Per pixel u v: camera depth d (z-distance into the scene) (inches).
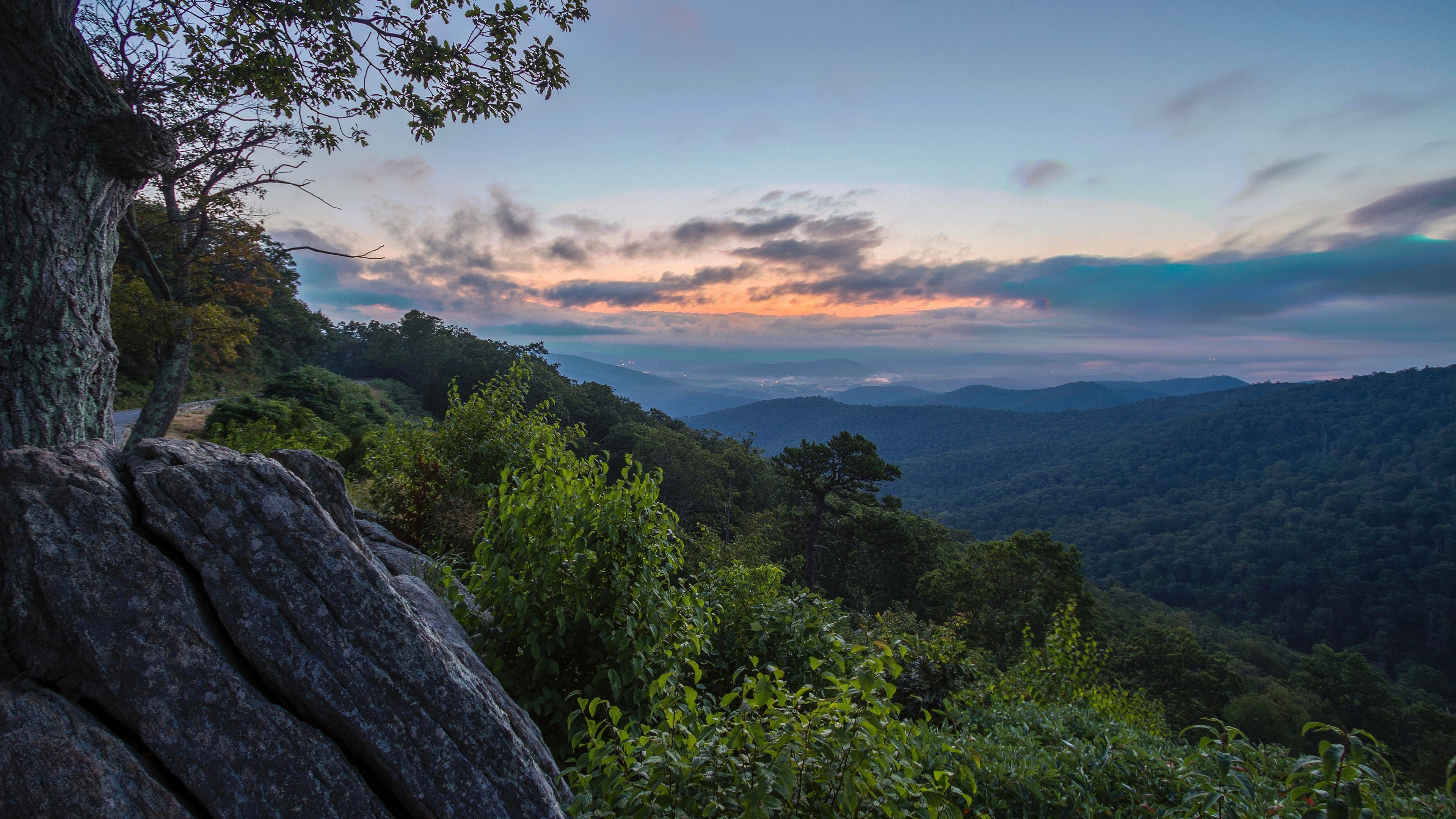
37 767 65.9
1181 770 176.4
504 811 86.8
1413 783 177.8
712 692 220.8
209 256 536.1
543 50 260.7
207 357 1250.6
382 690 83.9
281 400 1099.3
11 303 135.2
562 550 159.9
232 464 90.0
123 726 72.5
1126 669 1257.4
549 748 153.1
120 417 855.7
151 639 74.7
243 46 234.4
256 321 571.2
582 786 101.9
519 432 366.6
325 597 85.2
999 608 1165.7
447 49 249.9
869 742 91.3
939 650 299.0
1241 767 149.3
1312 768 119.1
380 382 2333.9
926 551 1534.2
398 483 347.9
